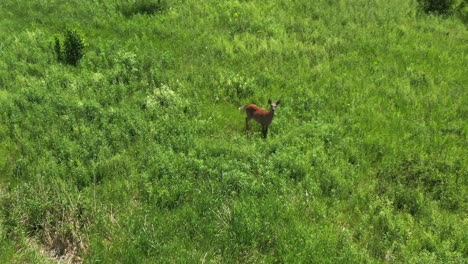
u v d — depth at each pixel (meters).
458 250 10.55
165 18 23.95
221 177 12.56
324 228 10.83
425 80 18.25
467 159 13.68
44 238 10.95
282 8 25.84
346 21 24.20
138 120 15.06
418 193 12.07
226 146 13.95
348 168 13.20
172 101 16.42
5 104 15.72
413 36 22.27
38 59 19.52
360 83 18.06
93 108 15.52
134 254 10.09
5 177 12.97
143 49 20.59
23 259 10.35
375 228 11.25
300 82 18.20
